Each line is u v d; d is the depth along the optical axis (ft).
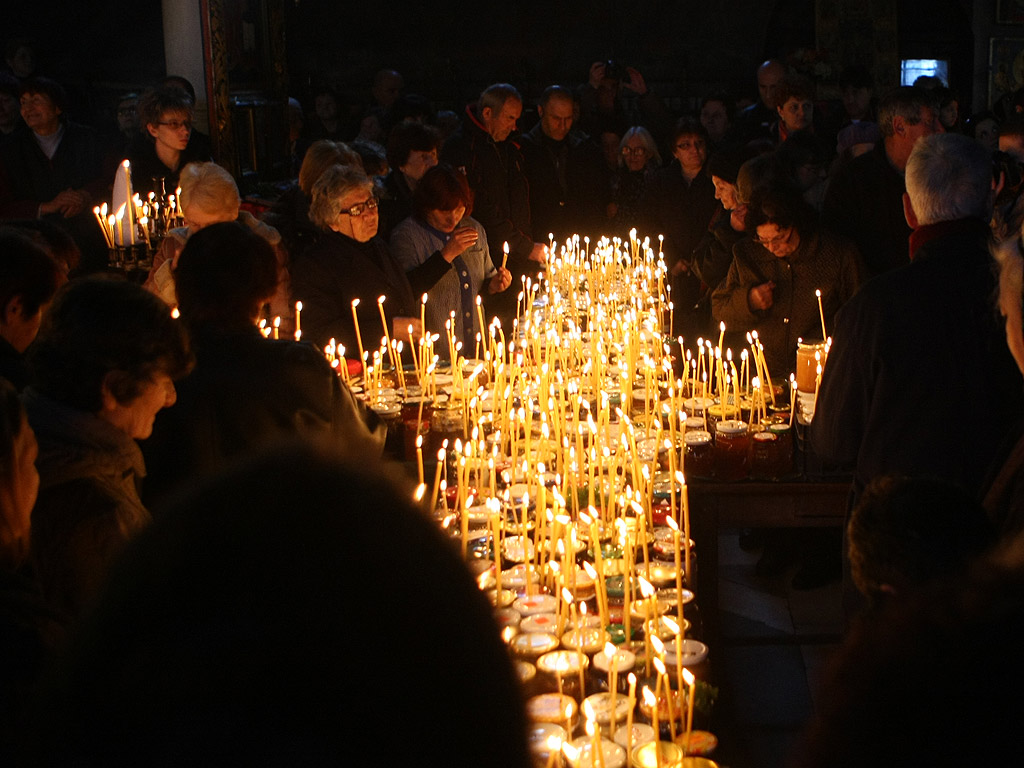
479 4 42.16
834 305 14.10
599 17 41.98
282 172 35.70
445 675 2.03
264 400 8.47
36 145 20.38
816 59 38.96
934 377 8.89
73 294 6.72
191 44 27.20
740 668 13.16
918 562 5.21
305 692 1.95
